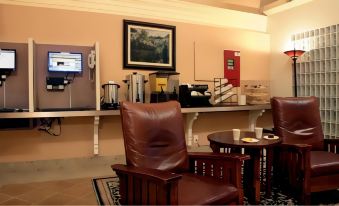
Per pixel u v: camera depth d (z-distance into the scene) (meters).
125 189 1.82
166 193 1.52
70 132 3.50
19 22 3.25
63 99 3.42
